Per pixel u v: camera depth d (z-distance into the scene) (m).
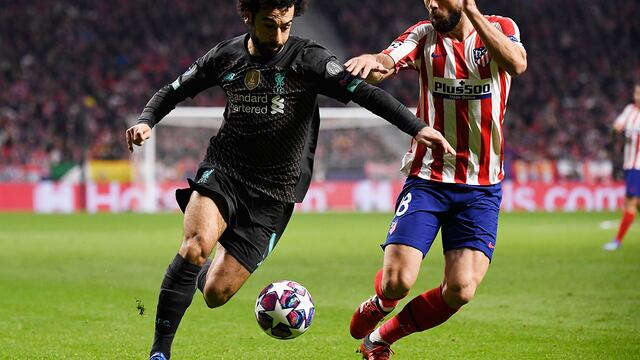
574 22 98.31
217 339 15.21
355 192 66.94
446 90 11.76
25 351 13.98
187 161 67.62
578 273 25.34
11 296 20.61
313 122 11.63
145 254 31.58
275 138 11.18
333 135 70.44
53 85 82.12
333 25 96.38
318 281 23.75
